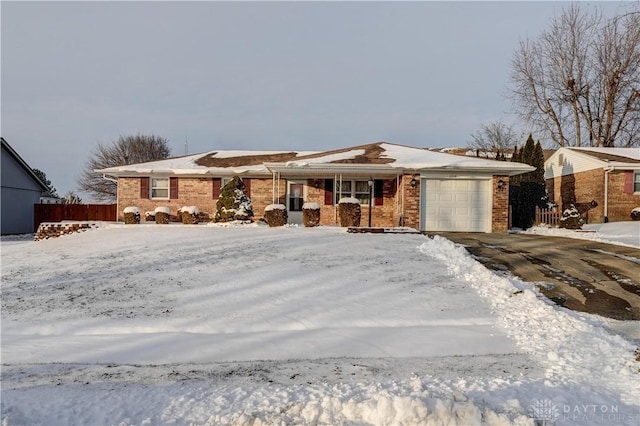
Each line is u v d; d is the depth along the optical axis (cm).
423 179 1858
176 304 831
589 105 3509
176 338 688
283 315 782
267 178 2178
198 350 636
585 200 2514
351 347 646
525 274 1023
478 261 1144
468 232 1836
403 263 1087
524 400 447
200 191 2206
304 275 987
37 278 1000
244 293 884
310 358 605
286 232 1476
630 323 735
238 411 425
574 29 3450
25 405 446
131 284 941
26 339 686
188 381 518
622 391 476
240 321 757
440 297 863
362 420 405
